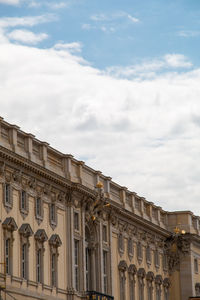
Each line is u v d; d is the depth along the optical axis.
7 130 74.38
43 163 79.94
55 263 81.31
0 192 71.62
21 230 74.38
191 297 106.75
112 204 95.31
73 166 87.25
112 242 96.56
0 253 70.69
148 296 107.06
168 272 117.06
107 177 96.62
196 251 122.44
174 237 116.56
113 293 94.88
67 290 83.12
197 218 124.38
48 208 80.88
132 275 102.00
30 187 77.38
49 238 80.38
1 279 69.69
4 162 72.00
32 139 78.44
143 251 107.56
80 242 86.81
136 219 104.06
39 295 76.94
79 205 87.44
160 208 116.88
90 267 90.69
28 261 75.62
